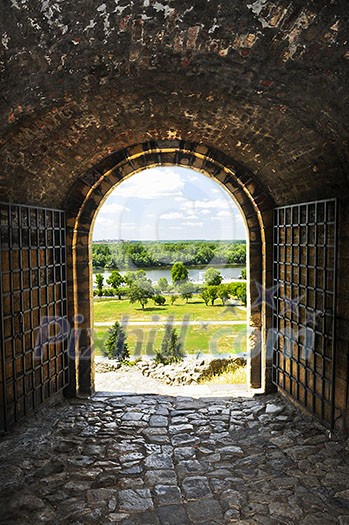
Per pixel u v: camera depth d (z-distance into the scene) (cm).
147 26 281
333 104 338
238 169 593
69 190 585
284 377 577
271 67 327
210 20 275
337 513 333
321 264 473
